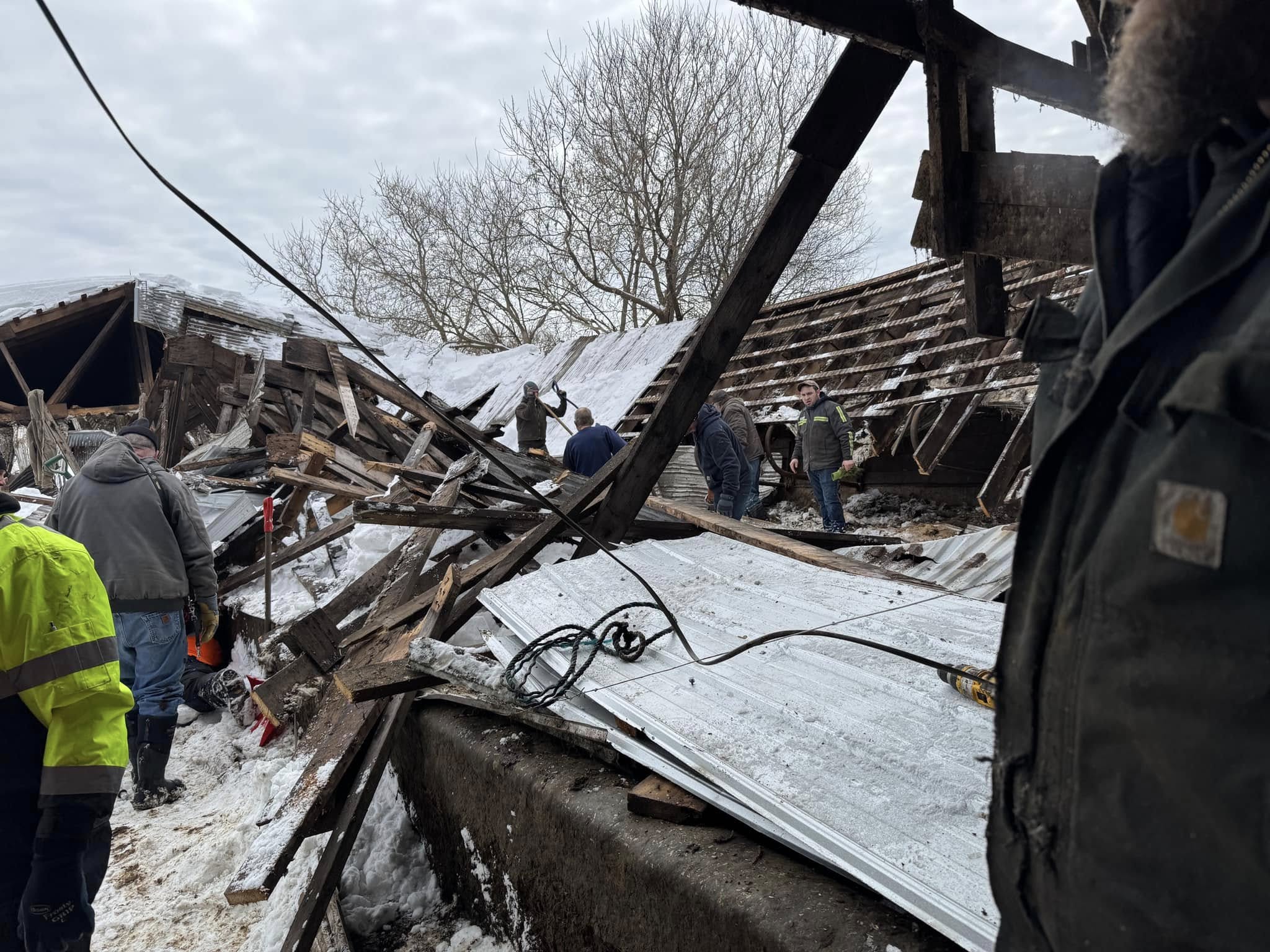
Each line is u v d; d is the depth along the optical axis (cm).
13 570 197
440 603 371
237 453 848
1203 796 65
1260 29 73
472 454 620
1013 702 91
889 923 160
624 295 2884
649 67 2638
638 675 259
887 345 1022
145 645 408
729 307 394
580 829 222
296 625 416
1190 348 72
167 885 338
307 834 274
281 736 454
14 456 1709
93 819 203
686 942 184
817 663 253
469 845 286
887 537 508
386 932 291
